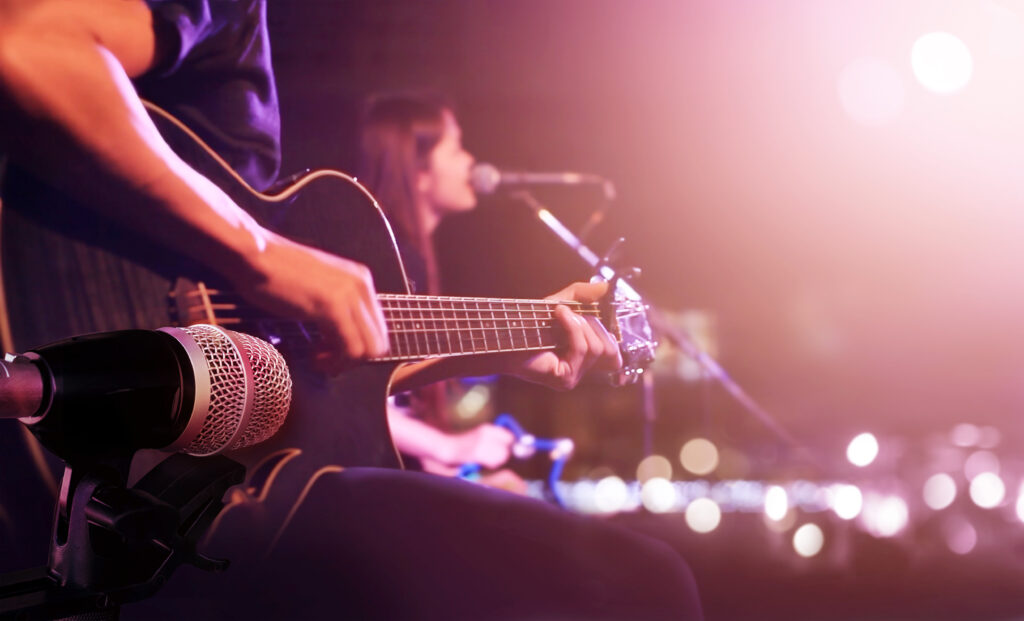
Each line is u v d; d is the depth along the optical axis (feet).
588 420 15.29
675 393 15.76
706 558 11.84
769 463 15.88
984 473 16.75
